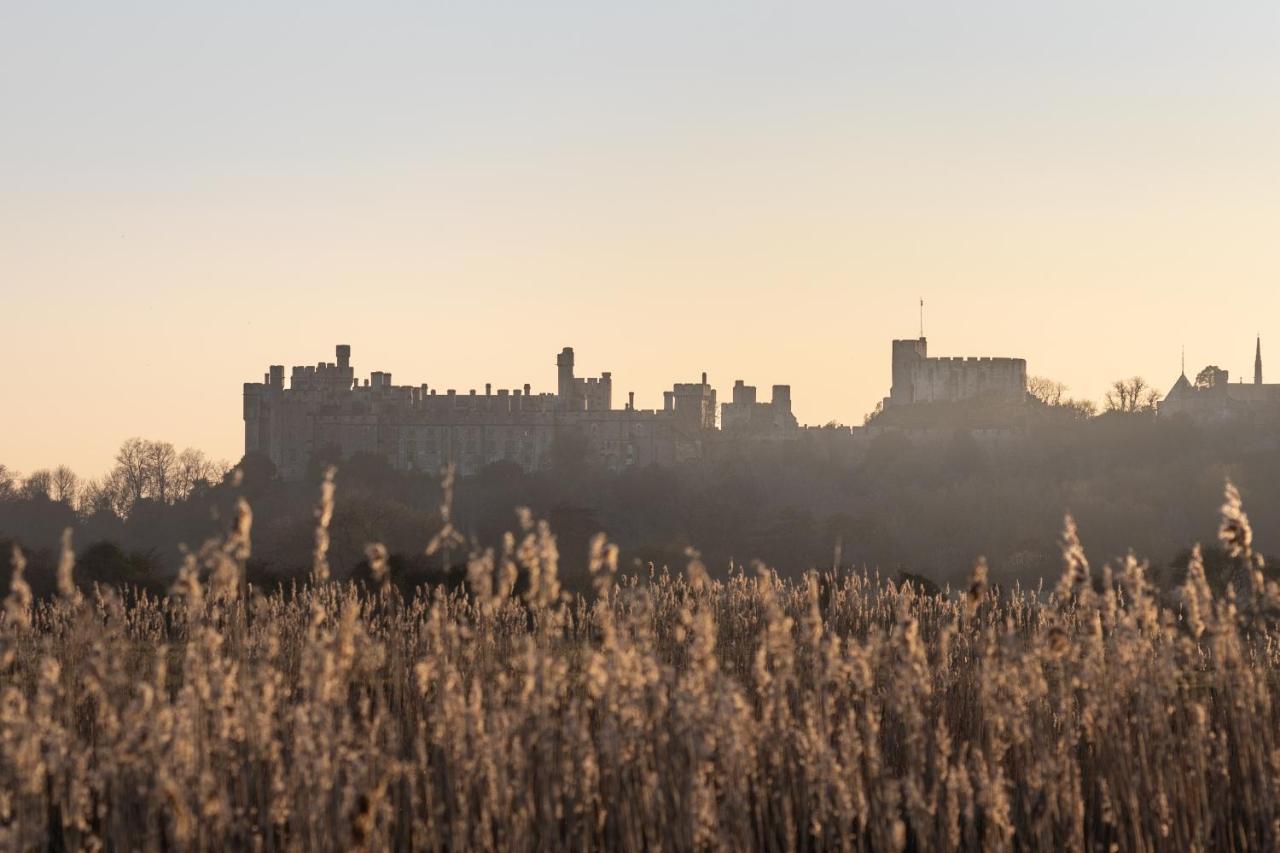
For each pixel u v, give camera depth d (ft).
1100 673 220.43
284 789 197.26
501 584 203.92
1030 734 220.64
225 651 262.67
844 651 277.23
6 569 570.46
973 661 305.73
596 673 202.59
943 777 210.38
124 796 211.61
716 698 202.80
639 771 213.05
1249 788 224.33
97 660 205.26
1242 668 224.12
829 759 203.00
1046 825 216.95
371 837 193.47
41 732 193.77
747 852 198.59
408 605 423.23
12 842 186.50
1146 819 221.05
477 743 200.34
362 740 206.39
